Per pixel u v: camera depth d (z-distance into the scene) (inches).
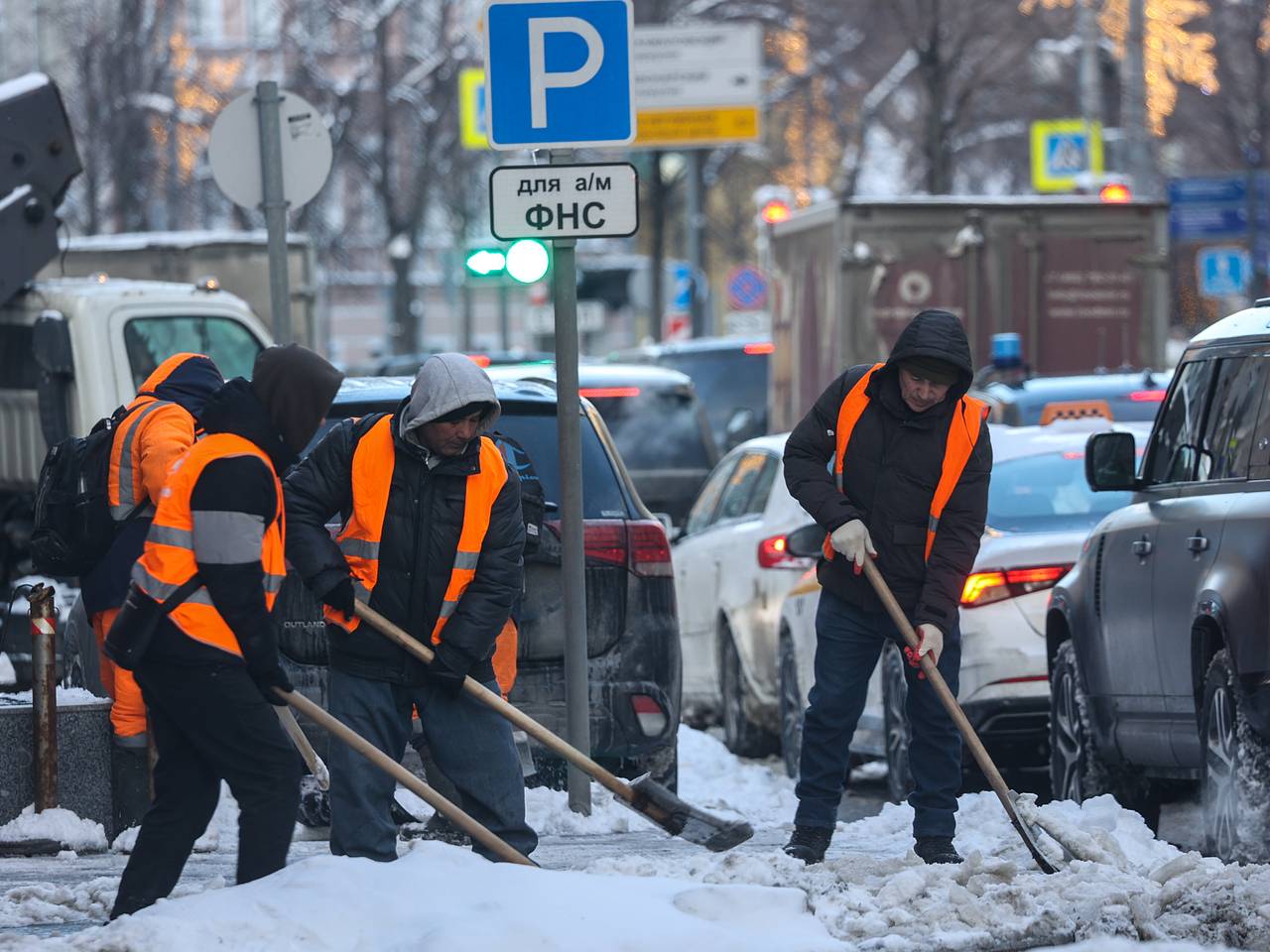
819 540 1418.6
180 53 4712.1
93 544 970.7
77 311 1592.0
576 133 1062.4
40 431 1644.9
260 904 706.8
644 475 2165.4
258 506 722.8
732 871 795.4
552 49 1061.1
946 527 886.4
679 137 4055.1
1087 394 1702.8
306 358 731.4
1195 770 1049.5
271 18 4963.1
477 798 814.5
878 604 895.1
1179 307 4544.8
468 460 801.6
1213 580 967.0
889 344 2272.4
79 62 4429.1
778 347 2524.6
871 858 869.8
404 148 4933.6
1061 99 4825.3
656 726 1109.1
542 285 4847.4
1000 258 2283.5
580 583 1066.1
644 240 5634.8
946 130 4128.9
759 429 2832.2
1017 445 1380.4
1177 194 3627.0
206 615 725.9
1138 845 911.7
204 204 4726.9
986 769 856.9
